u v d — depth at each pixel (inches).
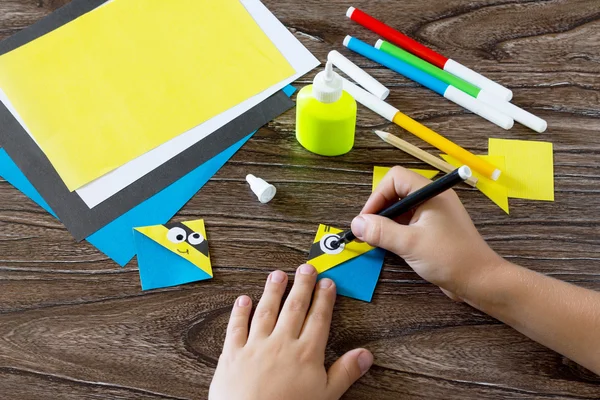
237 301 24.0
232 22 31.8
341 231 26.1
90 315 23.9
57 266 25.0
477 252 23.6
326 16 32.4
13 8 32.1
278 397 21.1
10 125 28.6
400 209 23.4
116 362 22.9
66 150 27.9
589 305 22.8
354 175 27.7
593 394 22.3
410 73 30.3
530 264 25.2
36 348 23.1
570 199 26.9
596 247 25.6
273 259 25.4
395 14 32.5
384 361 23.0
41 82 29.7
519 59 31.0
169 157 28.0
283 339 22.6
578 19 32.4
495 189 27.2
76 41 30.9
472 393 22.4
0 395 22.2
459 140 28.7
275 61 30.8
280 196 27.0
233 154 28.2
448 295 24.5
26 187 27.0
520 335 23.6
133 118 28.8
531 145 28.4
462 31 31.9
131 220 26.3
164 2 32.1
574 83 30.1
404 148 28.2
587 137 28.6
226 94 29.7
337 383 21.9
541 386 22.5
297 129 28.1
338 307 24.2
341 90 26.4
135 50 30.7
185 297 24.4
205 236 25.9
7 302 24.1
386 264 25.3
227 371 22.0
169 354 23.1
